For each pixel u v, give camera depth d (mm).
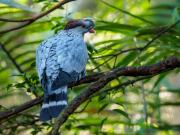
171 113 15570
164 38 10688
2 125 10688
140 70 9000
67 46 9977
